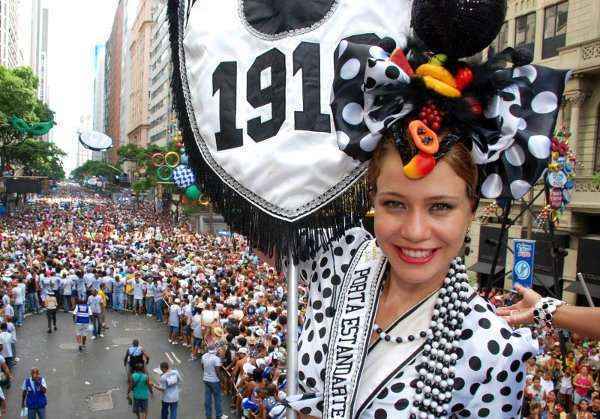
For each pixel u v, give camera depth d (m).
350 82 1.73
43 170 90.12
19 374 13.02
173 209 53.03
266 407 8.31
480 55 1.65
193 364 14.01
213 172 2.33
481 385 1.64
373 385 1.75
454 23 1.56
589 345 10.12
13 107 45.22
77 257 23.12
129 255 23.55
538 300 1.94
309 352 2.02
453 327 1.68
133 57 119.75
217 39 2.38
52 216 52.88
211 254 24.20
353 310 1.91
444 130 1.57
